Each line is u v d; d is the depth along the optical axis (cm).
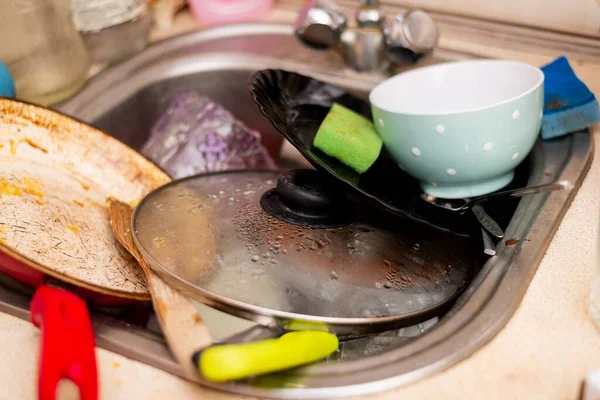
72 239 60
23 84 76
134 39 89
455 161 62
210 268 54
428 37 79
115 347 52
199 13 99
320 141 62
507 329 52
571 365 50
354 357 55
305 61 88
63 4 78
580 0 83
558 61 73
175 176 82
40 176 65
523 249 58
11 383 50
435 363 50
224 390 49
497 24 89
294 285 54
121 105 83
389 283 55
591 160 68
